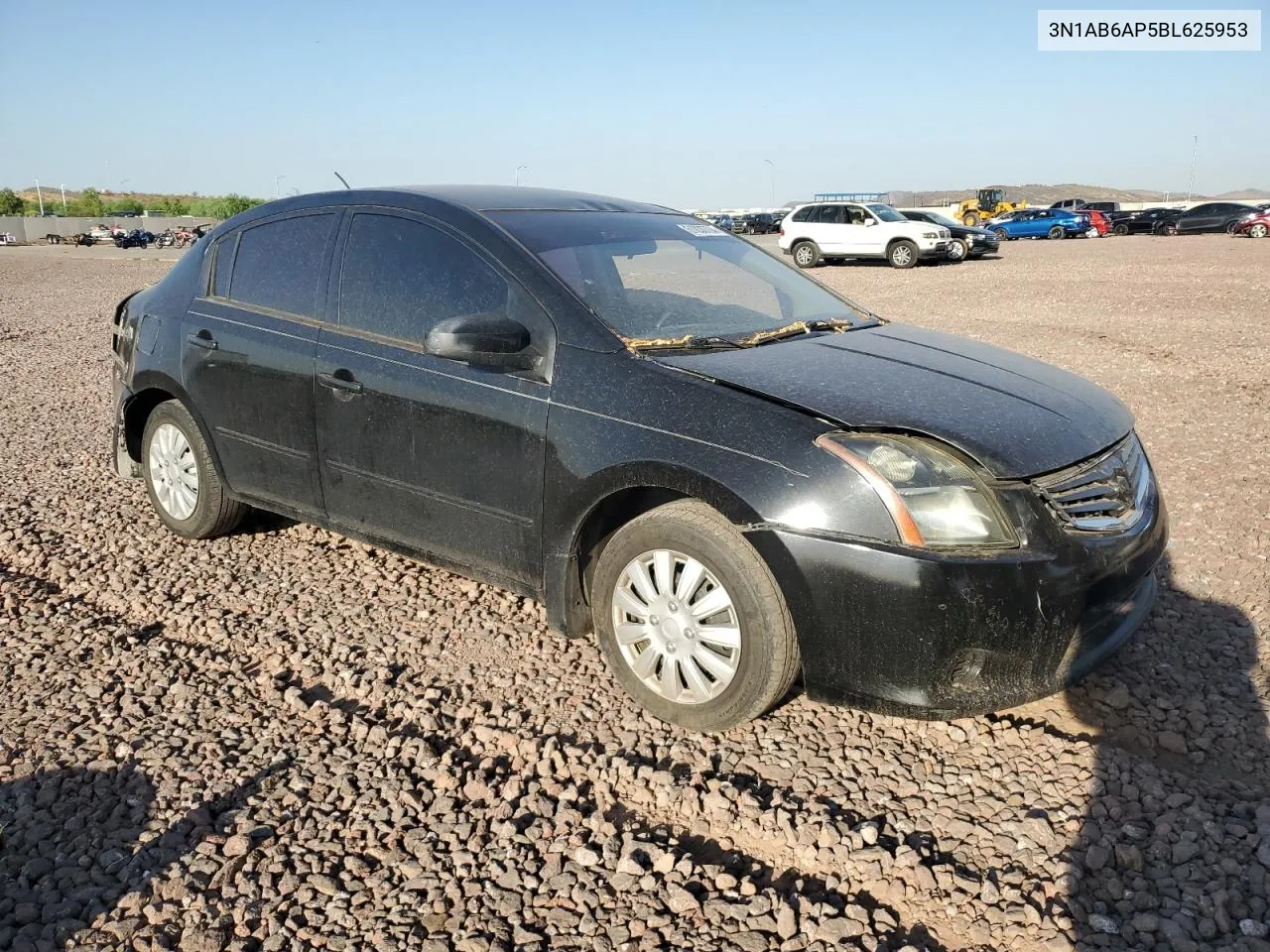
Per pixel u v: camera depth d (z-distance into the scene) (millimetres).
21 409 8984
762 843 2824
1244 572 4637
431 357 3883
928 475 2967
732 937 2479
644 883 2654
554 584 3592
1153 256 27062
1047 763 3148
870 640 2949
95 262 40094
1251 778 3115
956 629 2883
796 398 3221
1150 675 3727
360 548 5090
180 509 5164
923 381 3422
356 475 4188
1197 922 2482
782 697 3283
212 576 4758
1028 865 2695
